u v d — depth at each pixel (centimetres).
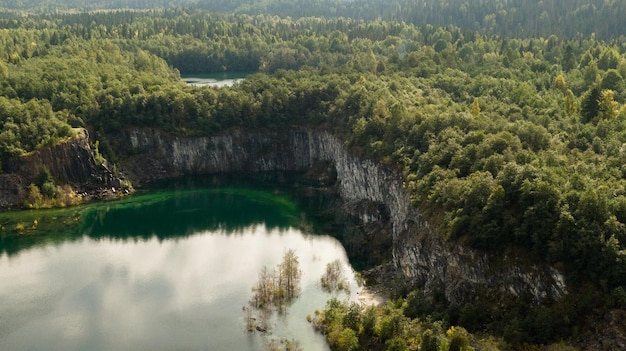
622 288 7612
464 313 8706
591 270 7994
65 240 13812
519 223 8794
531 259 8494
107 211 16062
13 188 15838
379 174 14512
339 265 12131
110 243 13675
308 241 13888
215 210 16338
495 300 8756
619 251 7794
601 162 10962
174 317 10062
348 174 16750
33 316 10094
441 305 9388
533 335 7869
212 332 9569
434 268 10075
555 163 10500
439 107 16050
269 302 10575
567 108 15512
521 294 8519
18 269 12031
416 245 10650
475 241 9056
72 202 16362
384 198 14400
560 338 7675
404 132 14500
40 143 16475
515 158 10512
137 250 13225
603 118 14538
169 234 14375
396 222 12938
